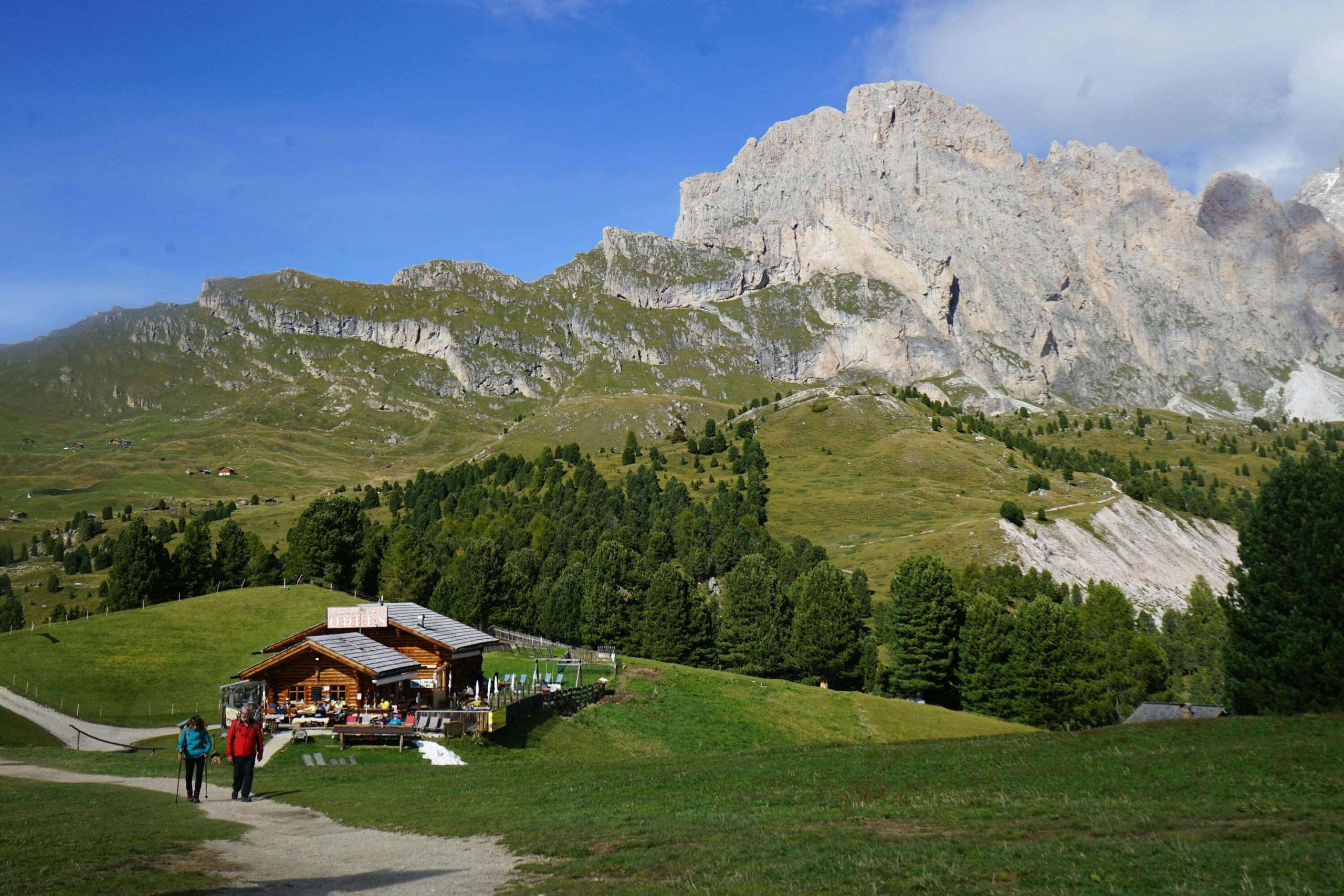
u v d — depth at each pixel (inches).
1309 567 2180.1
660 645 4507.9
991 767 1310.3
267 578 5167.3
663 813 1117.7
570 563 6058.1
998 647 3927.2
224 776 1609.3
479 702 2386.8
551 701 2645.2
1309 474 2299.5
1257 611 2285.9
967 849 816.9
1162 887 653.9
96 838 888.9
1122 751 1322.6
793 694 3358.8
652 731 2714.1
